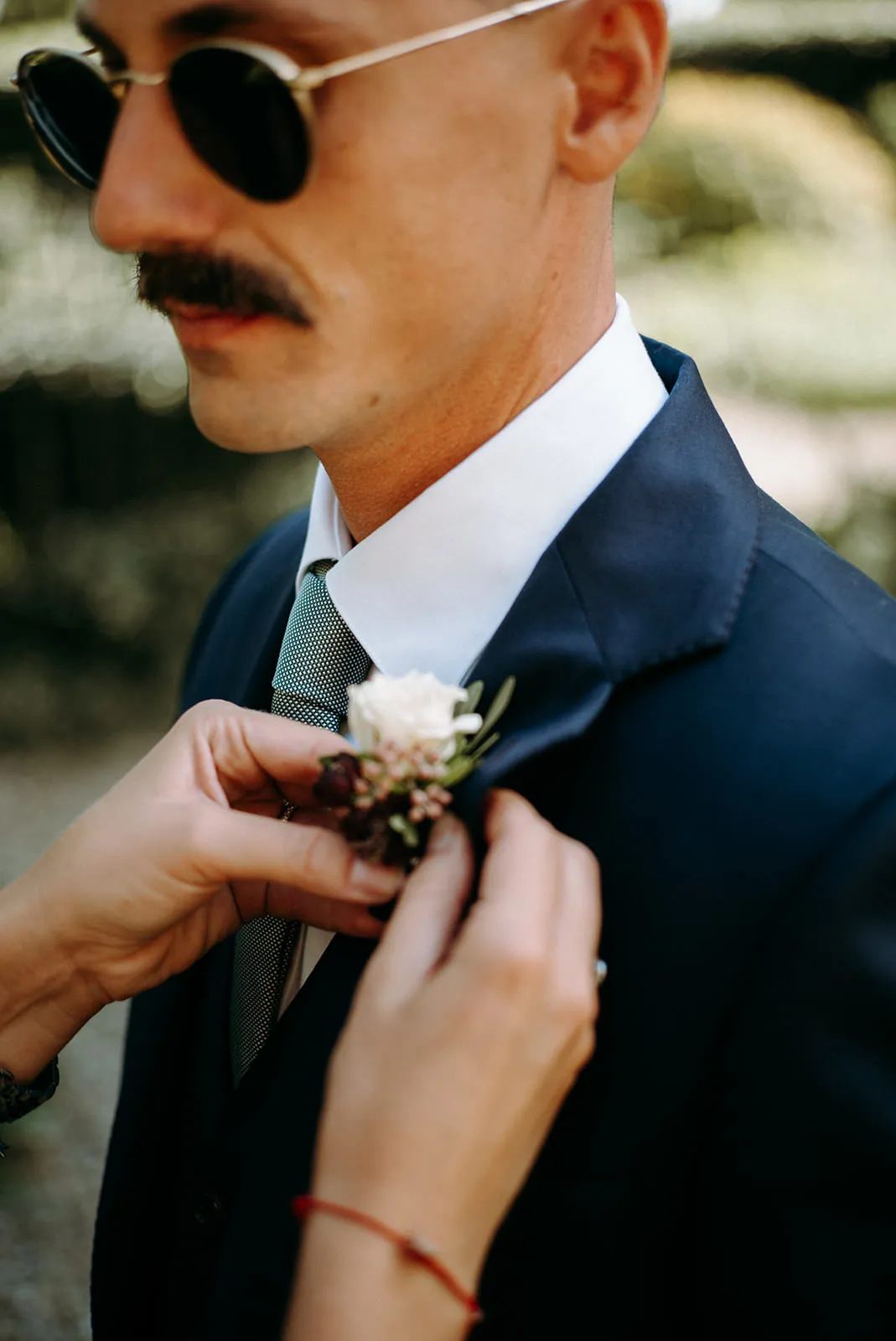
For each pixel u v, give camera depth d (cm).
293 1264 49
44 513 302
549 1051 44
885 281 433
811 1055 45
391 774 47
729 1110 46
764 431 339
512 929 44
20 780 289
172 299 50
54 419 296
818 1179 45
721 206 460
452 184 48
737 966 47
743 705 50
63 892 54
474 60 48
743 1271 46
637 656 51
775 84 558
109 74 51
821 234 471
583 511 53
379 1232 43
